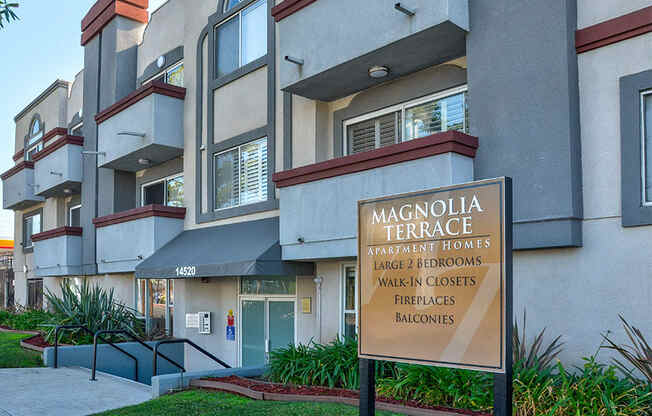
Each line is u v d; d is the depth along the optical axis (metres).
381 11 8.45
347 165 8.77
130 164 16.11
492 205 4.63
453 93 9.05
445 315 4.83
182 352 13.61
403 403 6.85
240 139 12.37
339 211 8.95
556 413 5.69
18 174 23.94
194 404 7.89
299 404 7.43
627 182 6.60
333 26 9.19
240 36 12.70
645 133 6.65
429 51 8.62
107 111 15.87
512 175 7.39
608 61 6.89
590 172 6.96
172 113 14.18
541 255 7.32
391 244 5.29
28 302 25.38
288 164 11.11
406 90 9.62
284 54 10.10
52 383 9.95
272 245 10.20
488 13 7.79
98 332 10.70
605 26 6.87
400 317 5.15
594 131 6.96
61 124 22.98
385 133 10.09
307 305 11.05
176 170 15.46
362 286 5.48
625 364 6.48
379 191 8.33
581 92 7.09
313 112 10.77
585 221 6.96
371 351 5.35
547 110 7.13
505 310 4.46
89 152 15.79
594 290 6.84
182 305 13.62
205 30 13.72
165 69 16.25
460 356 4.70
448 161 7.43
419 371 6.98
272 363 9.31
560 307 7.11
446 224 4.90
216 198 13.20
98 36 18.58
